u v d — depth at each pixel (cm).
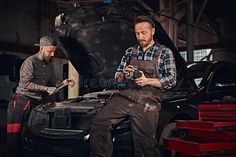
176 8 884
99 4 340
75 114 302
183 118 318
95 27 359
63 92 517
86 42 377
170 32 794
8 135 377
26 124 362
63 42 388
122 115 263
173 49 332
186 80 368
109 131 263
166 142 283
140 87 269
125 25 349
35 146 328
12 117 374
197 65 419
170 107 297
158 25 313
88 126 290
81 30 364
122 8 337
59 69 973
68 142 291
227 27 1314
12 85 842
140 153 259
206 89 366
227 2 1215
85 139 282
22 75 374
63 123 309
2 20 927
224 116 273
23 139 358
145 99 259
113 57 388
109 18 348
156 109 261
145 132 256
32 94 381
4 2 932
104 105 274
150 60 275
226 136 264
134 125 260
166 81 262
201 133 282
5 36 934
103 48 379
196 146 252
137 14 335
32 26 999
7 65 813
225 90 394
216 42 1315
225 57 1269
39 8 1018
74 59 416
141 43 277
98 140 263
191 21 785
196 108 326
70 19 356
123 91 271
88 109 297
